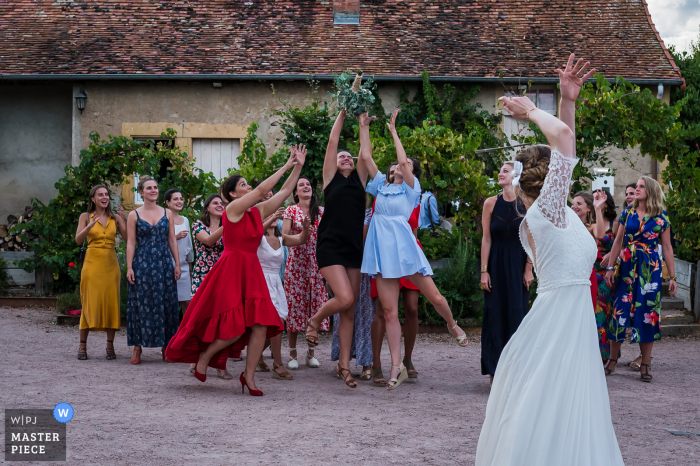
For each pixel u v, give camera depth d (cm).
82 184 1188
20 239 1388
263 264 680
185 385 604
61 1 1619
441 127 1047
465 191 1020
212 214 727
